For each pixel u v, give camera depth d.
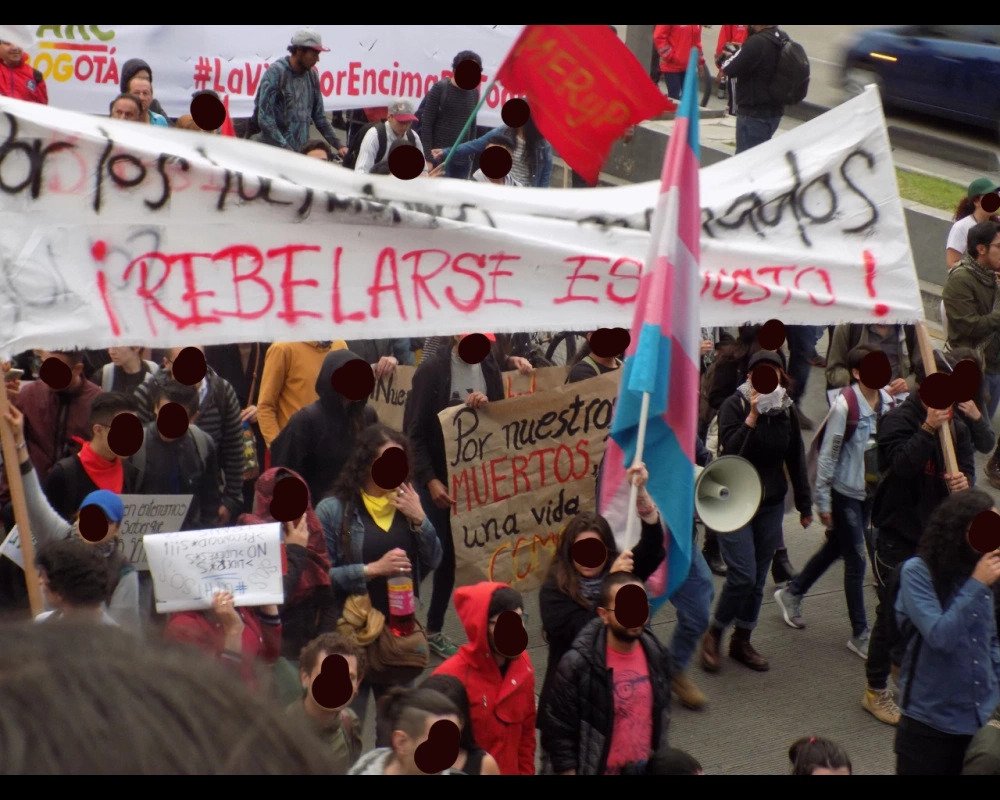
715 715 6.24
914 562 4.80
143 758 0.46
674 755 4.18
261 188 4.53
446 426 5.88
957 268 8.52
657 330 4.59
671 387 4.69
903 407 6.14
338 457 5.53
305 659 4.00
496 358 6.67
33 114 4.19
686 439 4.68
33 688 0.47
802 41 21.91
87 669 0.48
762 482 6.29
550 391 6.02
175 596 4.07
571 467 6.12
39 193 4.23
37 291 4.25
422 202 4.89
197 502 5.28
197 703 0.48
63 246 4.28
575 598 4.84
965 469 6.44
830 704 6.42
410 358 7.96
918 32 16.44
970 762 4.29
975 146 15.84
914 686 4.81
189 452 5.24
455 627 6.86
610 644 4.43
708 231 5.45
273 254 4.60
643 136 14.45
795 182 5.55
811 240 5.59
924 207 12.79
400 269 4.82
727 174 5.52
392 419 6.79
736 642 6.71
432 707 3.72
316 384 5.55
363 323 4.77
